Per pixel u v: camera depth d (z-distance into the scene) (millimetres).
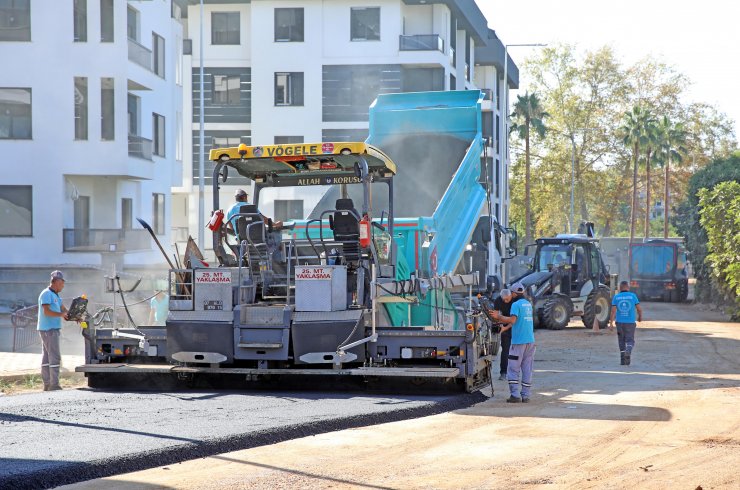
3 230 32781
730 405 13680
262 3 50062
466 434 11016
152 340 14281
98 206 35094
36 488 7949
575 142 87688
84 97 33125
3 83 32688
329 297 13461
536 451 10062
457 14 55438
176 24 41562
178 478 8500
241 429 10320
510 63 76312
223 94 51344
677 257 54250
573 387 15992
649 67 89938
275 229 14477
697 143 90562
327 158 14242
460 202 19484
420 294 15305
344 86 49969
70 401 12562
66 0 32719
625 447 10336
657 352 22859
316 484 8406
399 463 9336
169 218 40656
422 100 21453
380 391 14062
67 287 32312
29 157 32812
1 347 23953
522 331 13953
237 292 13773
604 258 53281
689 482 8695
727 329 30875
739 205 33750
